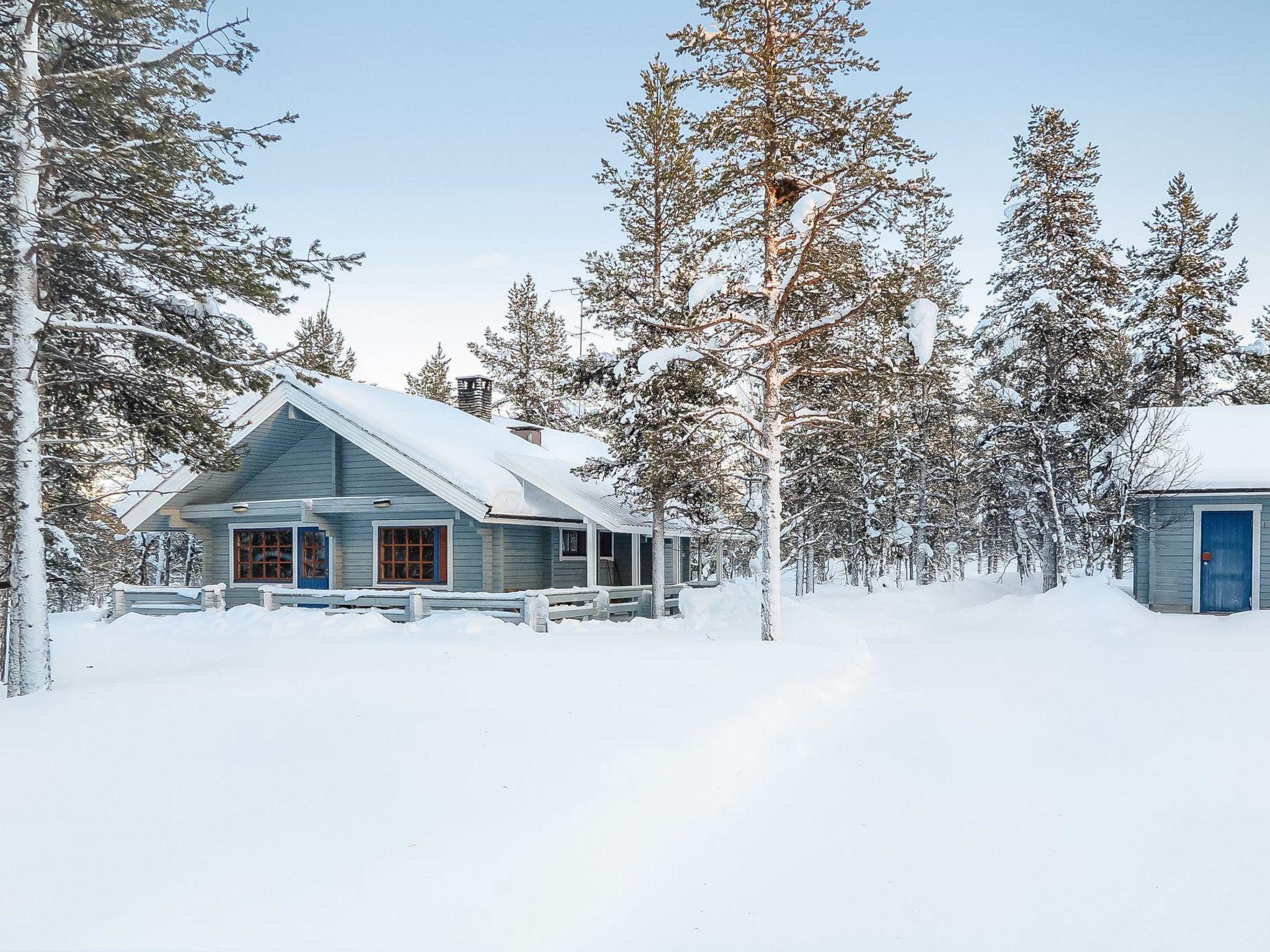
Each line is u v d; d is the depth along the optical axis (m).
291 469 19.91
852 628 14.76
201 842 4.15
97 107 9.91
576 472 18.59
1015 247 26.88
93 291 10.49
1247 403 31.30
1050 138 26.03
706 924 4.00
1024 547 34.94
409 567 18.67
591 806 4.87
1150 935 3.91
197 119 10.73
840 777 6.37
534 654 10.54
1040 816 5.51
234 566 20.69
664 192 19.23
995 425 27.09
